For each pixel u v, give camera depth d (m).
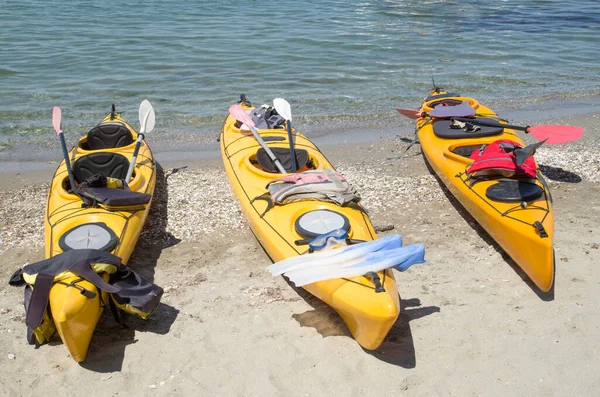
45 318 4.60
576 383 4.16
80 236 5.18
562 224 6.38
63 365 4.46
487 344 4.57
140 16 18.03
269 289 5.36
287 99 11.55
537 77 13.16
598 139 9.38
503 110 11.10
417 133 8.38
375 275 4.44
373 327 4.25
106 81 12.34
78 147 7.36
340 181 5.76
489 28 17.75
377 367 4.37
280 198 5.61
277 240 5.25
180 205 7.18
